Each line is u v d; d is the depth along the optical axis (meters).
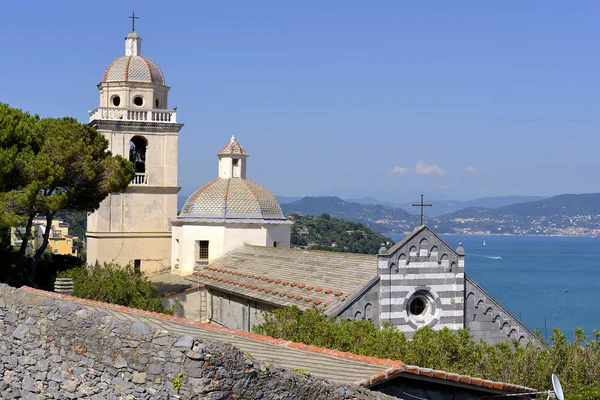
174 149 73.81
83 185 60.28
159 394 15.41
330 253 53.66
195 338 15.52
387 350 35.00
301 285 50.25
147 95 73.19
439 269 47.91
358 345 36.22
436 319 47.69
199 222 67.75
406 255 46.94
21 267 59.12
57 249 125.00
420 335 36.19
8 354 18.55
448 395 23.84
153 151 73.31
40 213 58.62
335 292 46.72
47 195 55.97
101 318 17.00
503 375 34.72
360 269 48.22
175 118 73.75
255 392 15.87
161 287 64.44
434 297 47.78
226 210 67.94
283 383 16.58
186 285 63.97
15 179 54.12
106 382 16.45
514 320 49.81
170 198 73.94
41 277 62.78
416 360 34.53
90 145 59.94
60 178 55.25
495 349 38.25
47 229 59.44
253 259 62.16
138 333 16.05
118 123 71.38
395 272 46.56
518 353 36.12
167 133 73.62
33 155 54.38
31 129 56.88
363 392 18.75
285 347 24.53
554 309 158.12
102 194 61.47
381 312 46.00
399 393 23.05
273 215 69.38
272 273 56.03
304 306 46.53
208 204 68.44
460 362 35.56
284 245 69.88
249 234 67.88
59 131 57.44
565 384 35.12
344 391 18.30
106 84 72.88
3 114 55.62
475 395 24.34
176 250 70.94
